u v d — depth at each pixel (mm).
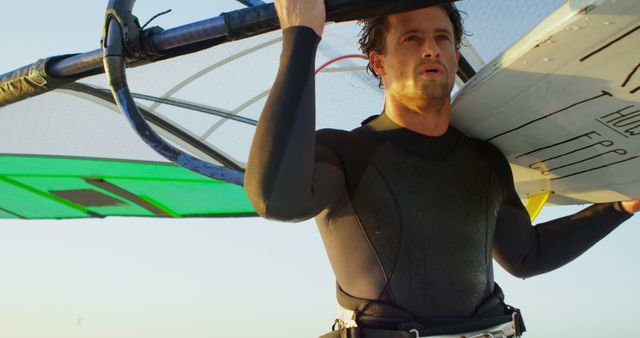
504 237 2203
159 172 3871
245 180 1637
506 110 2045
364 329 1828
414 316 1815
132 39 1903
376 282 1856
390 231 1874
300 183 1644
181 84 3709
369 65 2305
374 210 1895
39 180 3975
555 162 2408
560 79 1854
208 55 3539
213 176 1881
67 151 3779
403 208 1896
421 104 1979
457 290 1868
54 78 2186
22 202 4336
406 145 1990
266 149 1611
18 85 2244
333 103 4039
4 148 3660
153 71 3588
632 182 2367
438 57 1939
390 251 1863
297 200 1648
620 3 1490
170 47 1919
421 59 1944
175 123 3990
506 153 2340
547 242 2312
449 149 2057
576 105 1983
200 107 3895
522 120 2088
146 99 3773
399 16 1996
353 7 1714
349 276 1909
